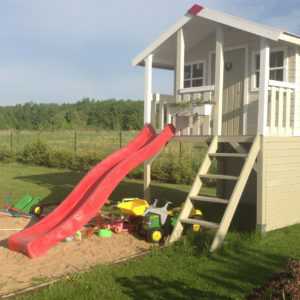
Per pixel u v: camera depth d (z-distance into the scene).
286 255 7.05
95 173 9.16
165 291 5.53
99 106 74.94
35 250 7.19
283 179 8.91
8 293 5.50
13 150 26.67
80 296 5.30
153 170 18.06
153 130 10.46
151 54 10.57
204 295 5.42
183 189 15.59
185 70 12.09
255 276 6.07
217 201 7.88
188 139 9.63
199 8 9.41
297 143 9.23
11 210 10.91
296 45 9.22
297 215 9.36
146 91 10.59
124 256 7.20
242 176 7.92
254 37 10.27
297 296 3.94
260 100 8.48
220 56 9.13
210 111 9.45
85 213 7.93
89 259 7.05
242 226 9.30
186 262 6.64
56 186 15.74
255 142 8.32
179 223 7.95
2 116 72.31
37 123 71.94
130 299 5.27
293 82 9.62
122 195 14.21
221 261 6.71
